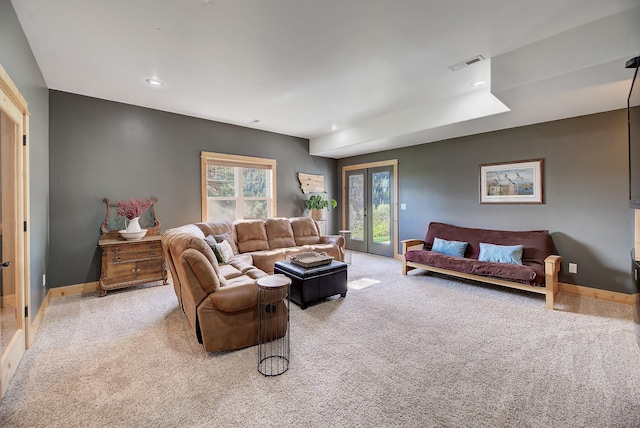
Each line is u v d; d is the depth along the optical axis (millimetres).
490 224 4480
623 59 2201
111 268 3680
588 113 3539
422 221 5414
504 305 3332
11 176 2170
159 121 4445
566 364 2148
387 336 2600
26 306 2361
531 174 4035
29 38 2465
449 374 2033
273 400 1775
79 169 3811
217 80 3359
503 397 1793
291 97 3912
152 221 4395
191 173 4770
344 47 2652
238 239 4684
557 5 2088
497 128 4238
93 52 2715
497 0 2033
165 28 2342
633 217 3320
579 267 3670
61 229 3689
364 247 6586
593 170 3555
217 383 1940
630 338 2529
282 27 2340
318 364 2160
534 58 2580
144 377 2008
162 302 3447
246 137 5445
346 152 6301
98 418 1634
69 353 2318
